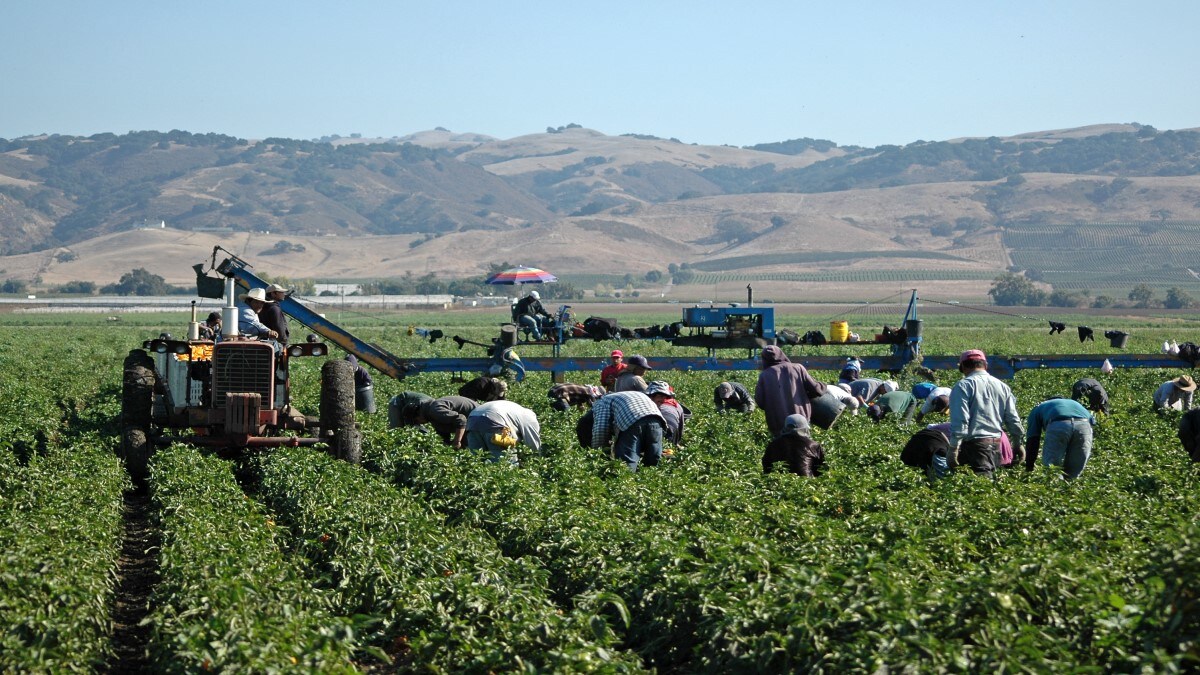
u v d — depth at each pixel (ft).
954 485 63.62
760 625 40.65
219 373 81.46
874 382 109.81
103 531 58.49
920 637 36.24
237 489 67.97
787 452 70.79
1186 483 68.74
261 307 88.12
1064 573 40.37
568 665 38.55
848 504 60.85
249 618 41.50
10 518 57.11
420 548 51.47
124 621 52.39
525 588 46.44
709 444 86.53
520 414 80.43
